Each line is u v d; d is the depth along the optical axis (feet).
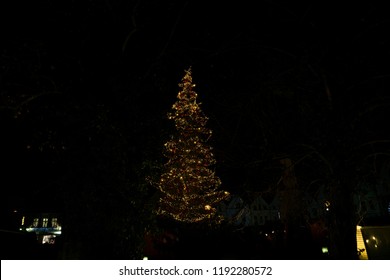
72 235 22.72
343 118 31.14
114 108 23.97
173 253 49.03
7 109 23.76
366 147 32.68
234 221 49.42
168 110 27.14
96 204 22.81
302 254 44.37
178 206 66.39
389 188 35.47
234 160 44.09
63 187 23.26
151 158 24.85
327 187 35.04
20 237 53.26
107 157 22.98
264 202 176.86
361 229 57.06
